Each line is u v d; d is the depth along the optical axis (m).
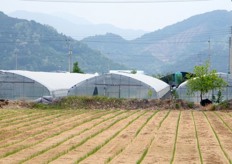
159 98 66.19
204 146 30.02
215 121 45.56
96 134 35.19
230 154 27.03
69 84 74.06
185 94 69.12
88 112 53.75
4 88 66.56
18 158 25.14
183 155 26.55
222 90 67.38
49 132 36.03
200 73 64.19
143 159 25.23
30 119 45.12
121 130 37.84
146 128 39.31
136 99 61.34
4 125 40.28
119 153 27.11
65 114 50.84
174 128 39.50
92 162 24.06
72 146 29.20
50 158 25.14
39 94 65.44
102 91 66.62
